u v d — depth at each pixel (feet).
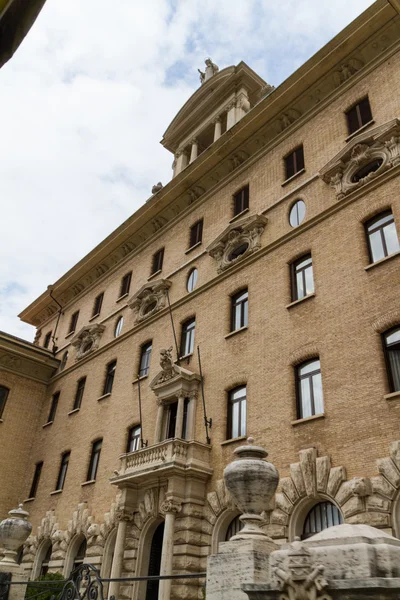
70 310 126.93
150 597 63.93
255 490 20.36
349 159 65.26
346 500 46.29
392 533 42.09
